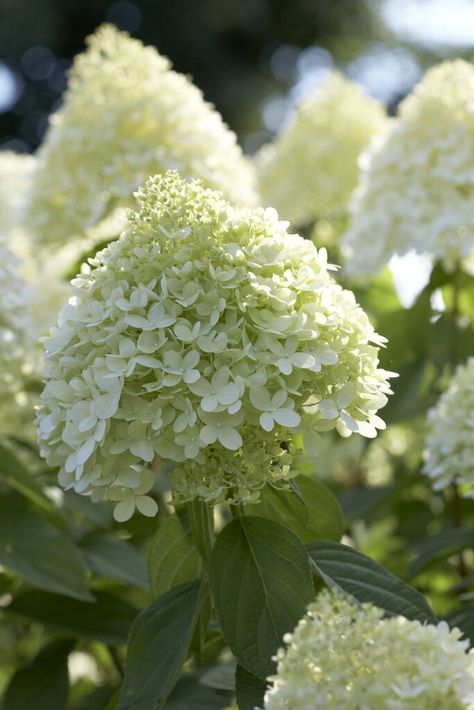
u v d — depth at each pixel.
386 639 1.06
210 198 1.18
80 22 6.59
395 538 1.84
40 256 1.82
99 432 1.14
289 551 1.18
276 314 1.16
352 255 1.73
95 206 1.64
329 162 2.22
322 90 2.30
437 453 1.46
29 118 6.67
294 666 1.06
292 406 1.14
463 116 1.66
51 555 1.46
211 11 6.59
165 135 1.64
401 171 1.68
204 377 1.14
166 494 1.61
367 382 1.17
